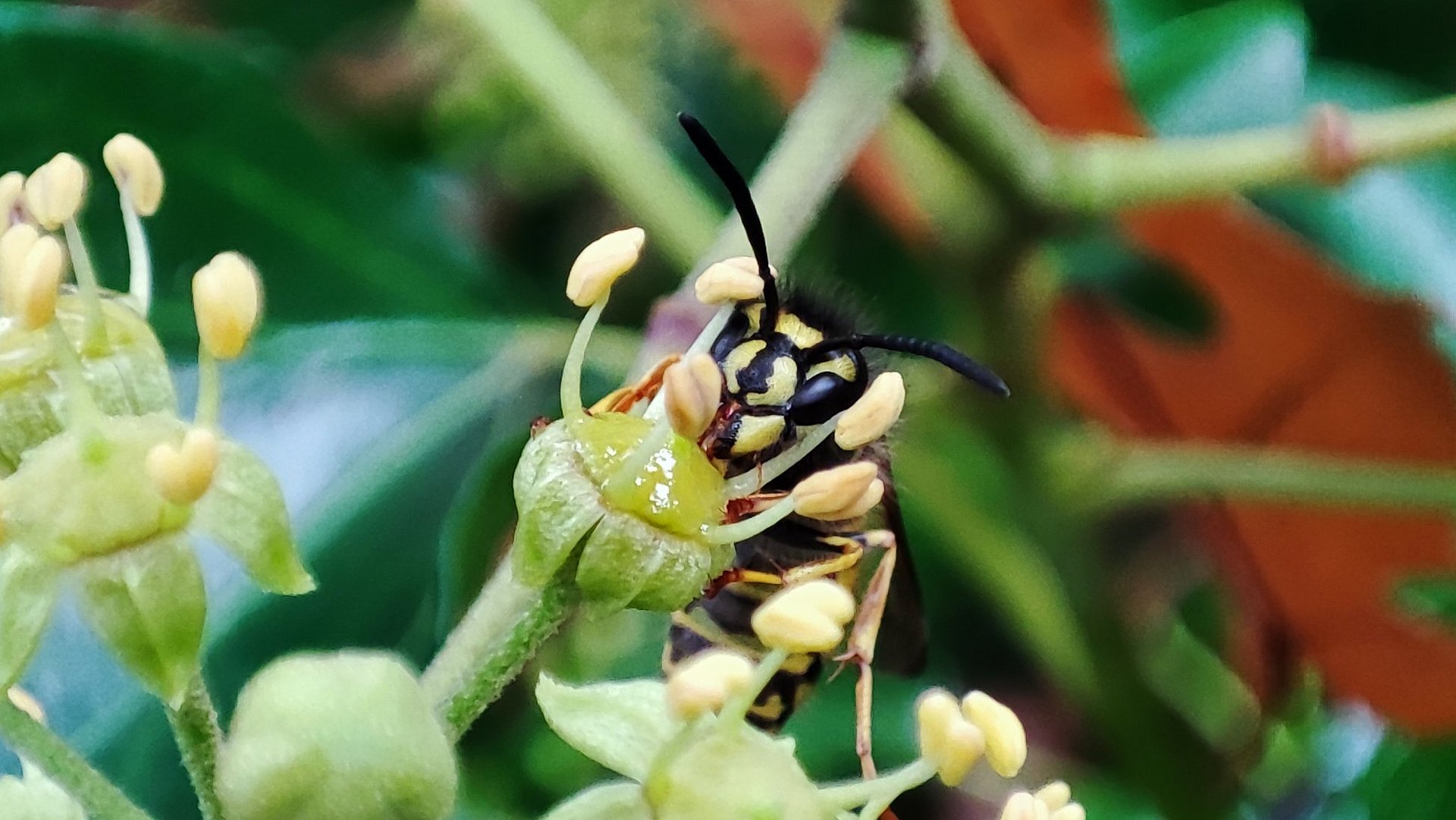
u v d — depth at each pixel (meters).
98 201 0.09
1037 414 0.09
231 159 0.09
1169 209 0.09
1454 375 0.09
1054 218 0.08
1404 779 0.09
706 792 0.07
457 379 0.09
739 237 0.08
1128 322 0.09
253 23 0.11
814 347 0.08
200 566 0.06
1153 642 0.11
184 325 0.09
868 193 0.09
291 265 0.09
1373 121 0.08
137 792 0.08
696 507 0.07
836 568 0.08
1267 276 0.09
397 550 0.09
